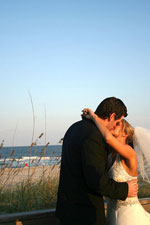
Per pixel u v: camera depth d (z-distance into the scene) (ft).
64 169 8.22
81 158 7.66
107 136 7.94
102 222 7.80
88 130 7.93
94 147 7.64
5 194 13.60
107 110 8.63
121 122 9.57
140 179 18.38
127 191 8.07
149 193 16.43
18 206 12.76
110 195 7.72
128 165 8.77
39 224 10.40
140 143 9.59
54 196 13.99
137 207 8.81
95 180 7.39
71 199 7.83
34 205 13.21
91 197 7.79
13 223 9.96
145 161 9.82
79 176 7.82
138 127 9.74
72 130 8.57
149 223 8.82
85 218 7.66
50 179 15.38
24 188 14.12
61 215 7.95
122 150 8.38
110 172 9.07
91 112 8.50
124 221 8.60
